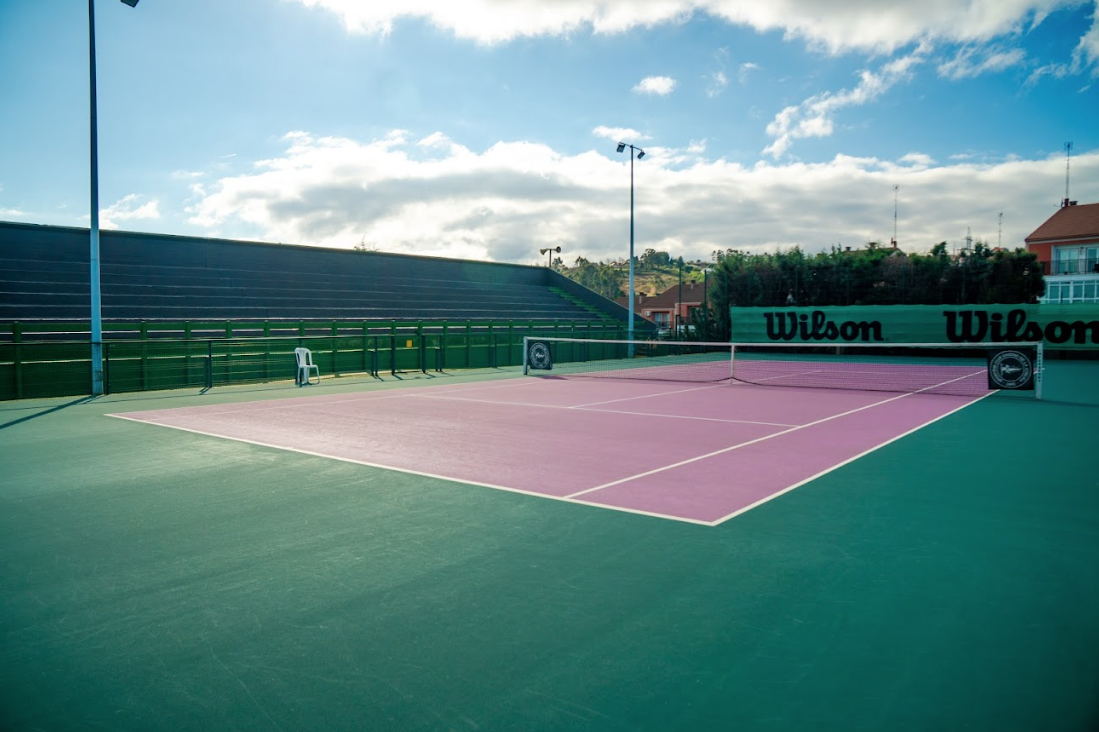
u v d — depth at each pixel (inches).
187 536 225.8
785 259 1619.1
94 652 146.6
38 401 631.2
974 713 120.7
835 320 1485.0
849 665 137.9
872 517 243.4
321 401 619.5
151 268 1039.0
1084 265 2162.9
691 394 682.2
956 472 319.6
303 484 298.2
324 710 123.6
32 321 808.9
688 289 3474.4
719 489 286.4
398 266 1427.2
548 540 219.9
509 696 127.6
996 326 1344.7
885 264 1518.2
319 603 171.2
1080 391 717.3
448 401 616.4
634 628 155.5
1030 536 220.8
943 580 183.2
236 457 358.6
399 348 1042.1
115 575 191.5
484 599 172.7
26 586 183.8
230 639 151.9
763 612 163.6
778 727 117.1
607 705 124.3
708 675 134.6
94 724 120.3
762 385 791.1
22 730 118.5
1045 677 132.8
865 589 177.2
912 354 1432.1
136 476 315.6
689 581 183.8
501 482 300.2
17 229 927.0
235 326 940.6
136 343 754.2
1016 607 165.5
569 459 350.3
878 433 435.2
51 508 261.0
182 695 129.3
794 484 295.3
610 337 1440.7
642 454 363.6
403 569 194.7
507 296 1578.5
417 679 134.1
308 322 1031.6
